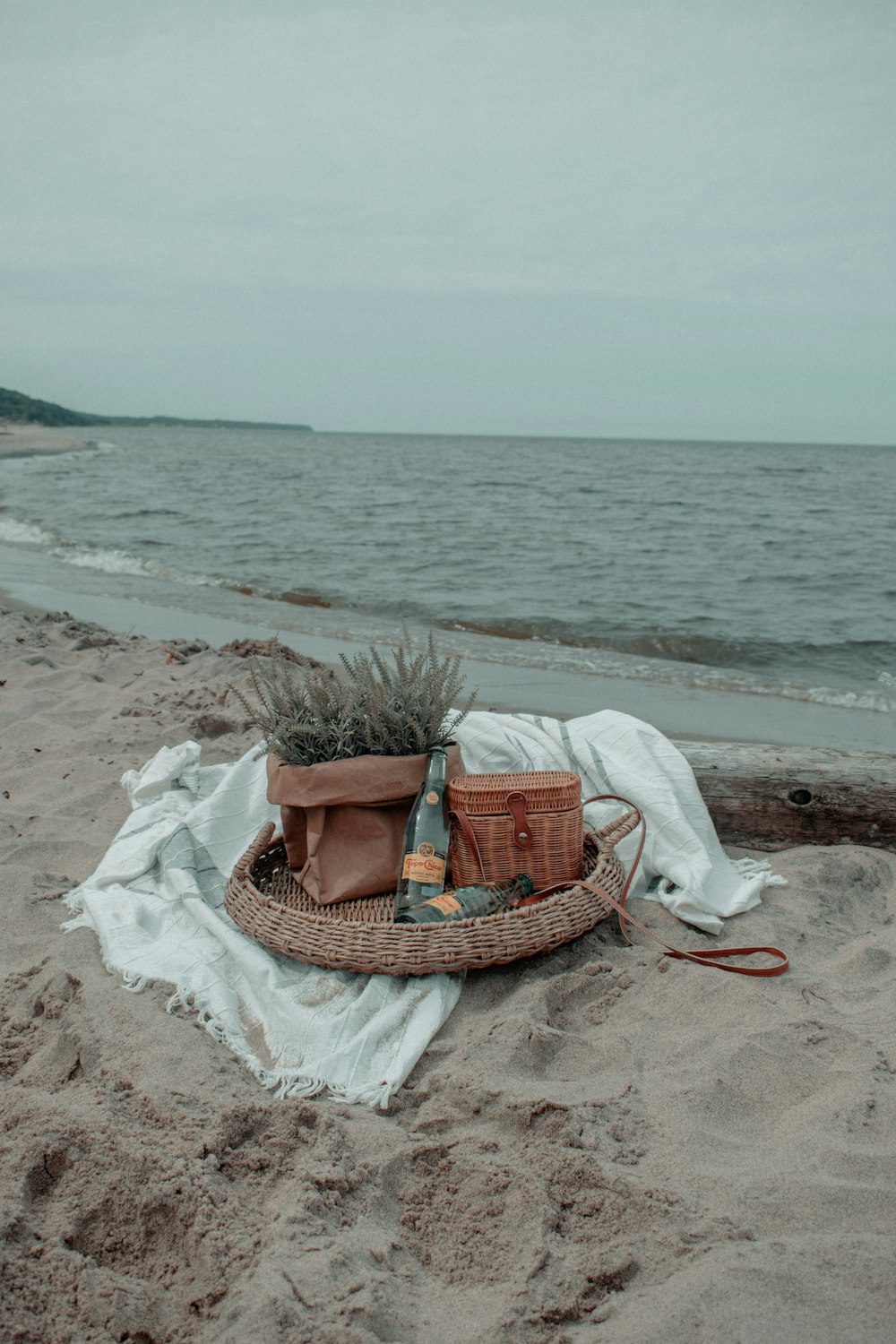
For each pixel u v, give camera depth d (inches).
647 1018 106.8
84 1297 70.1
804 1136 85.4
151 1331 69.2
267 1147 86.2
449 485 1562.5
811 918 131.3
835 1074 93.4
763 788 152.7
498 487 1526.8
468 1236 77.5
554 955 119.0
